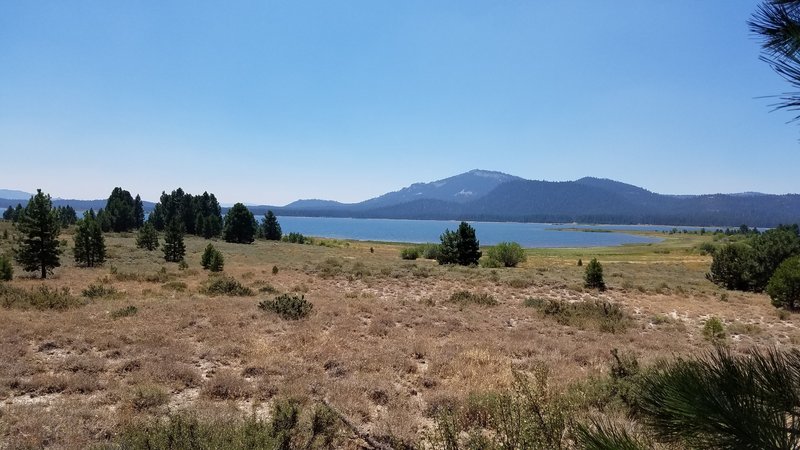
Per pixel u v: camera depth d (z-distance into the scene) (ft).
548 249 357.82
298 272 120.98
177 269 120.78
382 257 205.87
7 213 370.94
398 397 28.40
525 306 76.28
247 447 16.67
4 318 44.70
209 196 369.71
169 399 27.22
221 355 37.09
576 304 71.77
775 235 118.21
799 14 5.75
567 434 13.56
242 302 62.90
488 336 49.21
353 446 20.44
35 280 87.40
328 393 28.17
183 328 46.55
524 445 13.83
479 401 25.17
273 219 339.57
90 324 45.09
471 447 16.01
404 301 73.56
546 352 42.80
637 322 65.10
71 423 22.11
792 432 5.20
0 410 23.29
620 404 23.04
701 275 160.35
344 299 73.46
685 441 6.01
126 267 122.21
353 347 41.37
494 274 123.34
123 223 323.57
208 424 19.07
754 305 88.94
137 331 42.83
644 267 186.09
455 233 163.63
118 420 22.70
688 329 63.72
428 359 38.99
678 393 5.90
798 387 5.54
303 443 18.88
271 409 23.43
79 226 123.65
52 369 31.27
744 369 5.96
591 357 41.45
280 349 39.65
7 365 30.86
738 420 5.27
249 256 173.37
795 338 57.98
